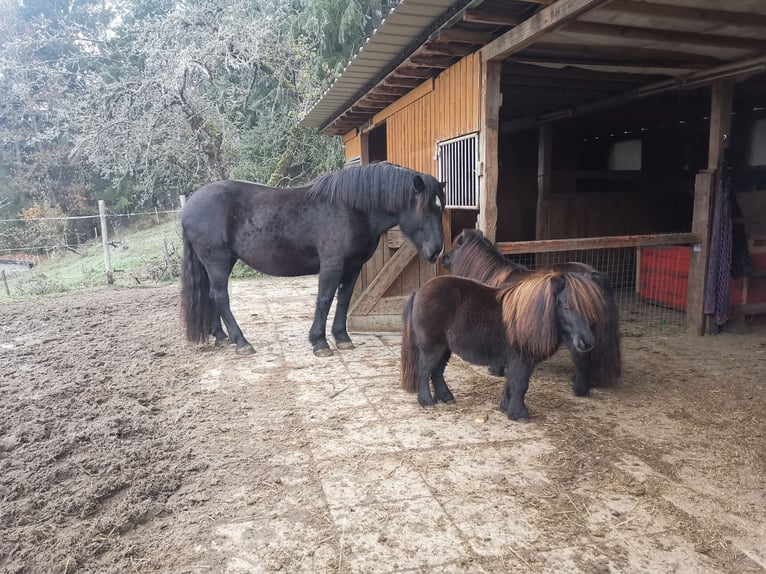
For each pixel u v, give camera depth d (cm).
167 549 209
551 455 281
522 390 321
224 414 345
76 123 1300
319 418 335
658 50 452
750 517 225
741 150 773
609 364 367
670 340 511
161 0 1950
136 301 804
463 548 206
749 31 406
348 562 199
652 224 833
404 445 295
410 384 349
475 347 318
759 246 533
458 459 278
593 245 480
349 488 251
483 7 381
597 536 213
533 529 218
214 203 473
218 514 232
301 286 918
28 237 1852
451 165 536
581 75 550
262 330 580
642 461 274
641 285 687
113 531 221
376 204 452
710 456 279
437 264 552
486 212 455
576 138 970
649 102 681
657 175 906
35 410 350
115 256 1460
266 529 221
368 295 552
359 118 893
